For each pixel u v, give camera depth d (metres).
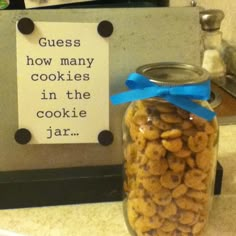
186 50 0.57
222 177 0.60
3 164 0.57
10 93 0.55
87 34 0.54
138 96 0.46
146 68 0.50
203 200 0.49
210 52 1.04
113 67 0.56
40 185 0.55
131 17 0.55
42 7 0.60
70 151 0.58
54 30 0.54
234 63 1.07
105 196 0.58
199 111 0.46
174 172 0.46
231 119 0.82
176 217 0.48
